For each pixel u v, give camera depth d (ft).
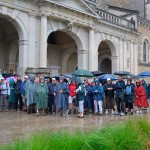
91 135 18.66
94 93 53.21
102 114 53.83
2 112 53.26
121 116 49.88
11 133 30.45
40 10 73.15
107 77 58.29
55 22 78.48
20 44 71.15
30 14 71.92
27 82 52.11
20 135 29.19
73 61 109.09
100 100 52.49
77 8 82.53
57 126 36.04
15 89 57.67
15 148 16.42
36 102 49.70
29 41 71.46
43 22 72.95
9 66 86.07
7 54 86.63
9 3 67.41
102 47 110.63
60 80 51.37
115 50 100.83
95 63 90.58
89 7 85.56
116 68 101.09
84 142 17.54
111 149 18.15
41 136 17.72
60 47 104.06
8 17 68.28
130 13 113.09
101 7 120.47
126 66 105.29
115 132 20.49
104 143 18.06
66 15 79.46
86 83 56.39
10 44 86.02
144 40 121.70
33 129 33.30
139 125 24.03
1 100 54.85
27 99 51.24
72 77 58.44
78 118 46.09
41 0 72.54
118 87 52.60
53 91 52.54
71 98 55.83
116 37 101.24
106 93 54.70
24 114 50.55
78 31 85.92
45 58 72.59
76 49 99.91
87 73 59.11
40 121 41.09
